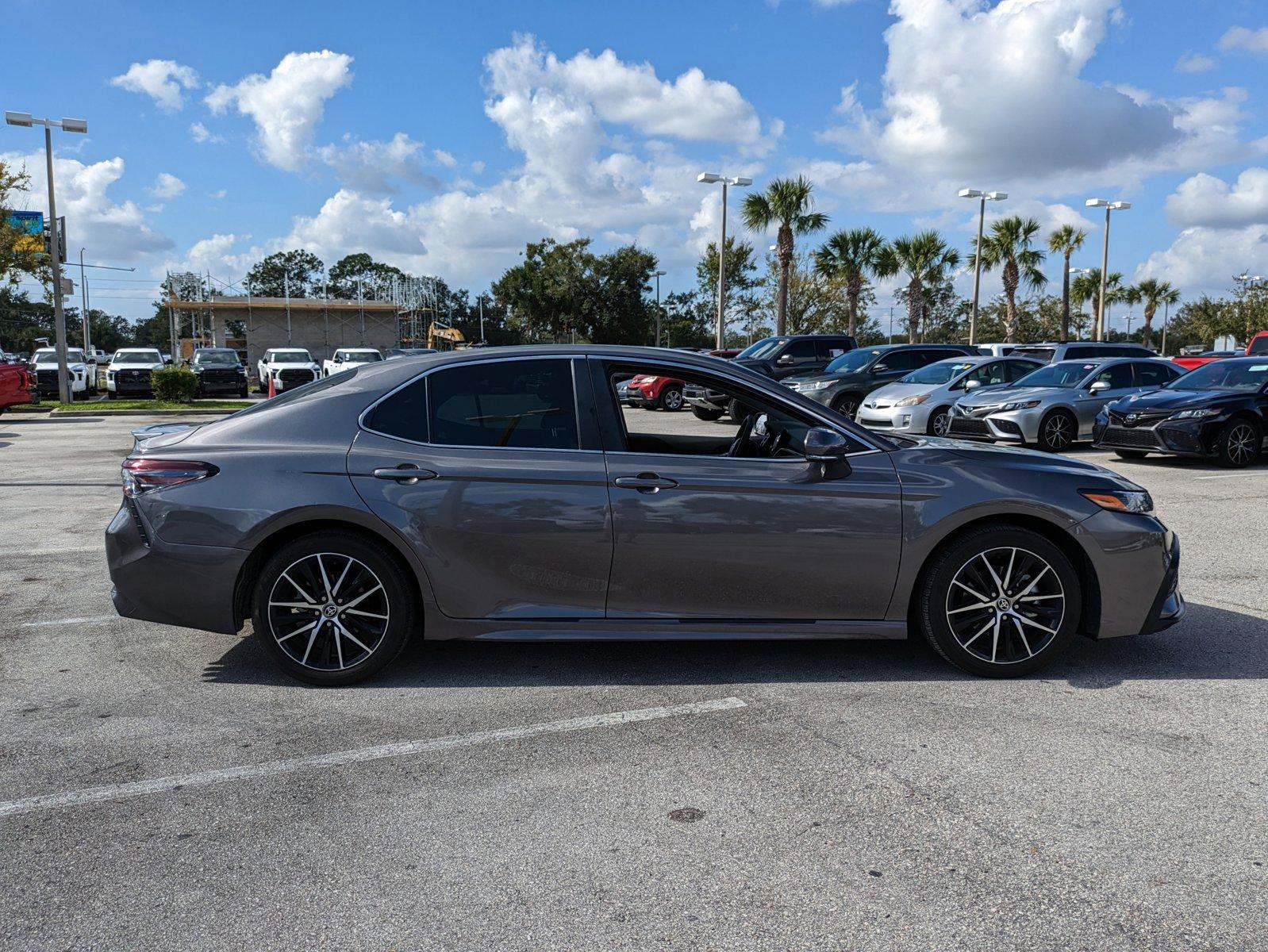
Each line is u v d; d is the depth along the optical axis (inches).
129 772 135.2
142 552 166.1
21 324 3491.6
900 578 168.7
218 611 165.9
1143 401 484.7
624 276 2128.4
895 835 115.6
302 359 1294.3
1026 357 669.9
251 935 96.5
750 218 1369.3
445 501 163.6
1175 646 190.9
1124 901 101.1
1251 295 1958.7
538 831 117.3
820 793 126.9
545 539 164.9
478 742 145.2
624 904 101.4
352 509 162.7
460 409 169.6
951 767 134.5
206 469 165.9
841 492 166.4
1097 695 163.3
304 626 167.3
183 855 112.3
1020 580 170.2
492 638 167.0
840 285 1656.0
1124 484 174.9
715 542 165.5
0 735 148.6
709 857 110.9
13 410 964.0
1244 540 291.6
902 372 732.7
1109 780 130.0
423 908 100.9
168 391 1039.6
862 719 153.2
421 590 165.9
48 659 185.8
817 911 99.9
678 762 137.3
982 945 93.7
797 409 173.2
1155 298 2431.1
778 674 175.6
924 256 1579.7
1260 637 196.1
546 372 171.5
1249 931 95.7
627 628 168.2
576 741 145.2
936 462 171.8
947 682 170.2
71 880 107.1
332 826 119.3
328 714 157.0
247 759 139.4
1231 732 146.4
